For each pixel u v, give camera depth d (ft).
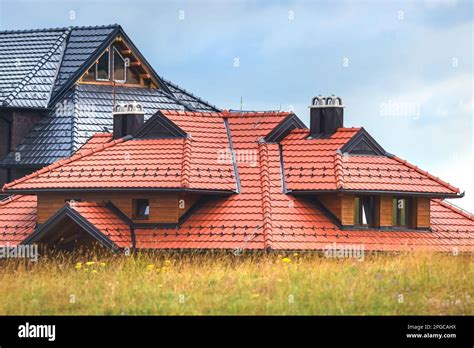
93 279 102.94
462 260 108.37
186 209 146.82
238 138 156.76
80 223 142.72
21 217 157.48
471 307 89.30
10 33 213.46
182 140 153.28
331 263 110.83
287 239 140.15
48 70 200.44
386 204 149.89
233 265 131.13
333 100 156.25
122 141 156.46
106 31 205.16
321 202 148.46
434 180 153.89
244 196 147.43
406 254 121.08
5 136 189.16
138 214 147.74
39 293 97.91
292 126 159.12
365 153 154.20
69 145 183.32
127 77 206.49
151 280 100.01
